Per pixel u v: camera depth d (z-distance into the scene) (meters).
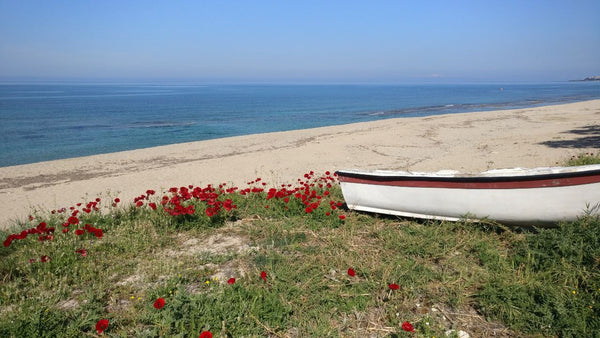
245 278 3.61
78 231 4.24
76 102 61.25
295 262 3.94
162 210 5.64
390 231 4.77
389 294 3.34
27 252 4.27
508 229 4.51
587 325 2.84
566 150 12.55
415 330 2.88
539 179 4.20
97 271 3.86
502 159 11.89
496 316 3.08
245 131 26.23
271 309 3.08
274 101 65.69
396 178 5.04
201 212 5.49
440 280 3.58
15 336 2.68
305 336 2.86
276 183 10.46
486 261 3.88
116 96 87.56
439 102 58.88
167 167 13.31
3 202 9.66
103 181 11.55
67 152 18.64
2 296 3.33
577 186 4.08
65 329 2.87
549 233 4.07
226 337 2.70
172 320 2.82
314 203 5.46
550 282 3.32
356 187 5.41
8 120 32.94
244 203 6.27
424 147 15.59
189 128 27.91
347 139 18.36
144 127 28.38
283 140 18.91
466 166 11.25
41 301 3.21
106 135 24.22
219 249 4.51
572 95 74.62
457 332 2.88
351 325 3.02
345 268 3.84
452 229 4.79
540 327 2.90
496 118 25.64
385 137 18.61
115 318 3.03
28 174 12.82
